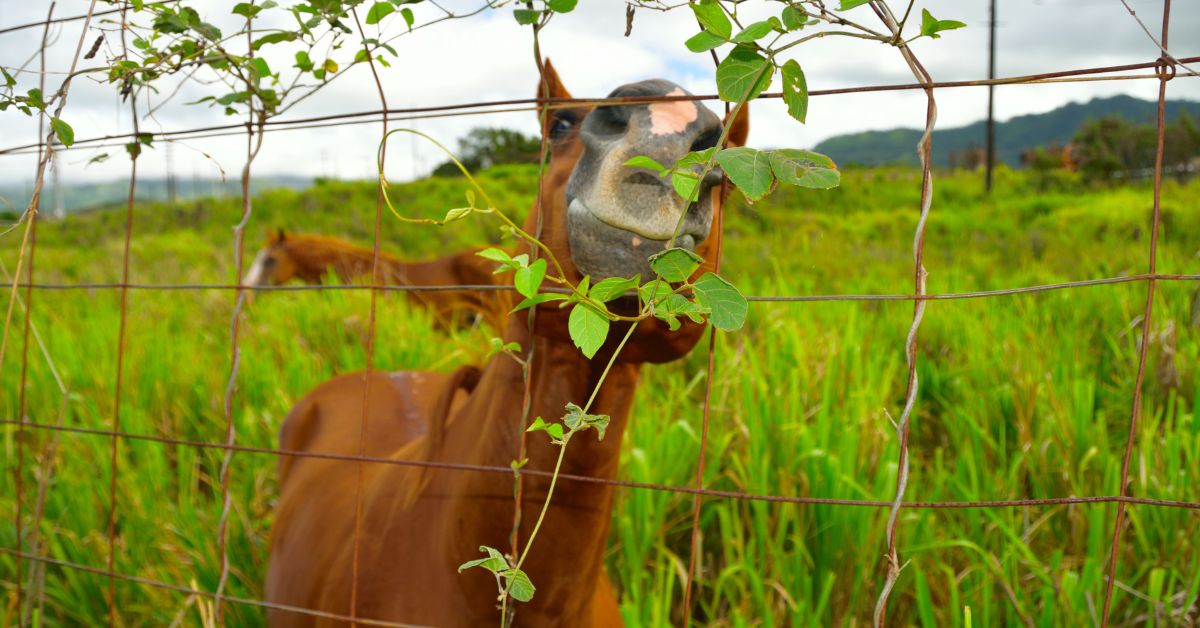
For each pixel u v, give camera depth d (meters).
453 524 1.64
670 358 1.49
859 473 2.90
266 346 5.05
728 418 3.43
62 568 2.85
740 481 2.97
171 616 2.58
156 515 3.13
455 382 1.86
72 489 3.23
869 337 4.53
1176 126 20.66
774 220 12.65
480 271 6.56
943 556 2.69
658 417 3.34
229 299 6.44
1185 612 2.26
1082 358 4.05
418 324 5.32
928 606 2.21
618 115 1.23
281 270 7.31
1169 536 2.62
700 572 2.60
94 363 4.53
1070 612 2.25
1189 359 3.76
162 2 1.33
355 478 2.41
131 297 6.89
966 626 1.36
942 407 4.02
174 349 4.93
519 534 1.58
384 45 1.28
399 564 1.82
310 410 3.25
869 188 20.22
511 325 1.59
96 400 4.16
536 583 1.59
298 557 2.31
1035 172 21.78
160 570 2.76
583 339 0.94
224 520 1.62
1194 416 3.09
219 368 4.45
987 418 3.52
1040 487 3.02
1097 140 20.58
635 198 1.15
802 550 2.53
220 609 1.65
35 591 2.10
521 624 1.62
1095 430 3.13
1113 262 6.94
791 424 2.97
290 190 19.05
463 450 1.71
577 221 1.23
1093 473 3.01
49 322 5.92
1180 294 4.57
